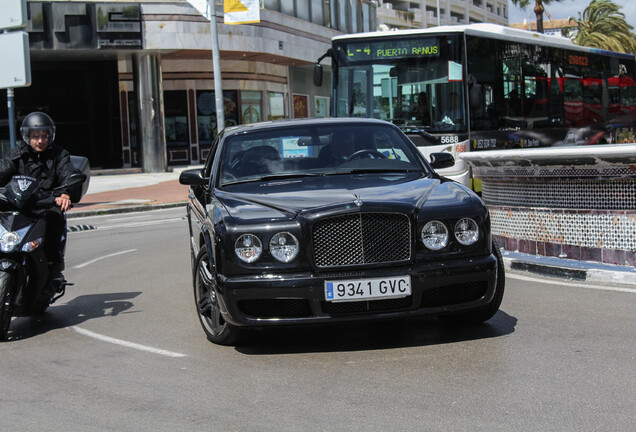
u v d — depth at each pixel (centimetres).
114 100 4059
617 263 864
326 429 423
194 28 3478
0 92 3844
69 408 482
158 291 908
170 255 1232
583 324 644
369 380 512
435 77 1598
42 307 762
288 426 431
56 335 700
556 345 580
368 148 719
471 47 1617
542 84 1917
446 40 1596
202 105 4119
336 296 560
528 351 566
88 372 566
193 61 4078
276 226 568
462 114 1586
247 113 4222
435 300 591
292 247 566
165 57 3916
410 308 575
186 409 470
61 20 3266
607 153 839
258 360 578
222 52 3697
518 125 1783
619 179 859
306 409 460
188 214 941
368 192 608
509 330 633
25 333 717
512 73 1770
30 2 3231
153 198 2581
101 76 4038
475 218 593
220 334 618
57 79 3962
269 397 486
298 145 719
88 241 1520
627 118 2473
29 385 539
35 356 624
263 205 600
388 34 1631
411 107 1611
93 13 3316
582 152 859
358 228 567
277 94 4456
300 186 646
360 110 1642
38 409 482
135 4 3375
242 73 4172
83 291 942
